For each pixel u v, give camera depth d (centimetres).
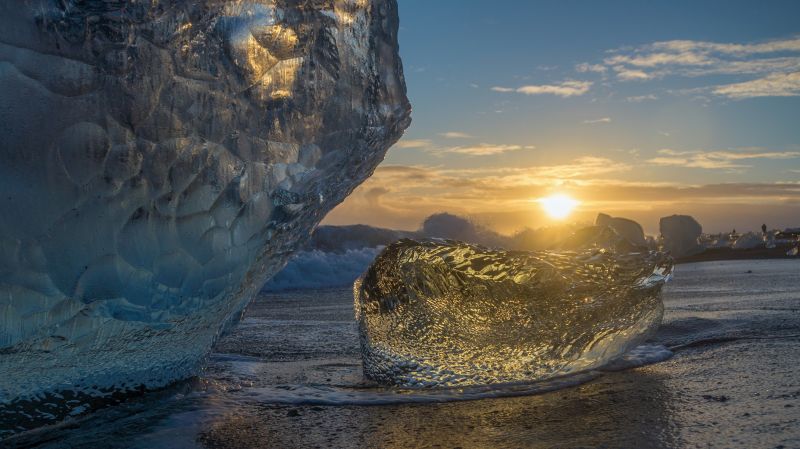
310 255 741
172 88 162
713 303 397
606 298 211
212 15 164
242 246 186
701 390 182
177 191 169
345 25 187
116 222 161
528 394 194
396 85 201
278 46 175
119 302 167
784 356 222
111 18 150
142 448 148
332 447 147
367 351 216
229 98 171
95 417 169
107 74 152
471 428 160
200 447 149
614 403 175
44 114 147
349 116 191
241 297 201
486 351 207
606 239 238
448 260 207
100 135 154
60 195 151
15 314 152
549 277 206
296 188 189
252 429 161
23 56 143
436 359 207
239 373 230
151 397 184
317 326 366
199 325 189
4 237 146
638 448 137
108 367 174
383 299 211
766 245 1480
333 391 202
